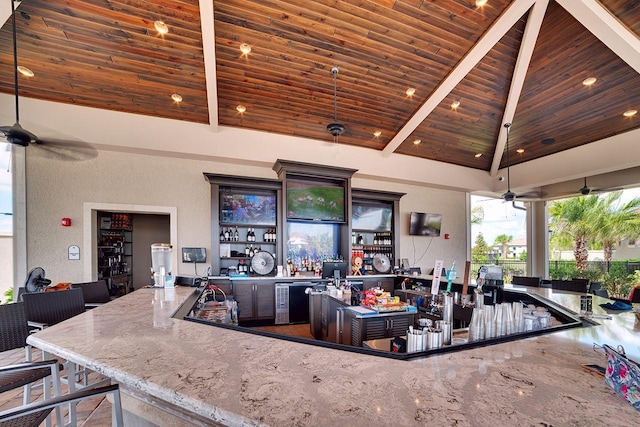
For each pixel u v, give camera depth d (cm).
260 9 342
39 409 94
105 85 425
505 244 924
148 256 781
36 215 461
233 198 563
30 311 238
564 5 328
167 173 534
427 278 457
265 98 479
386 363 98
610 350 94
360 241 673
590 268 760
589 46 388
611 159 543
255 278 518
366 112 532
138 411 115
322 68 431
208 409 69
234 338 123
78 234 479
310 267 617
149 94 447
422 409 69
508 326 150
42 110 436
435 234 746
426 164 715
